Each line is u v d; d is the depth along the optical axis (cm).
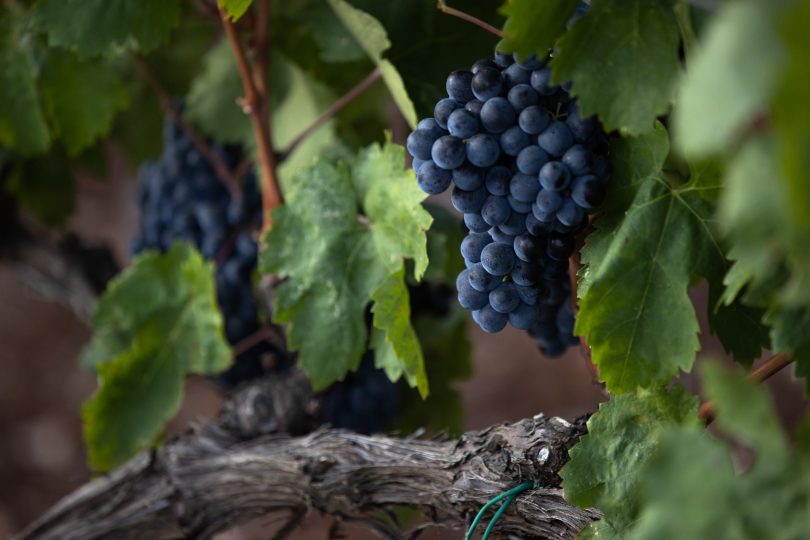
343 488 112
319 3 124
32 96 129
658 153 99
